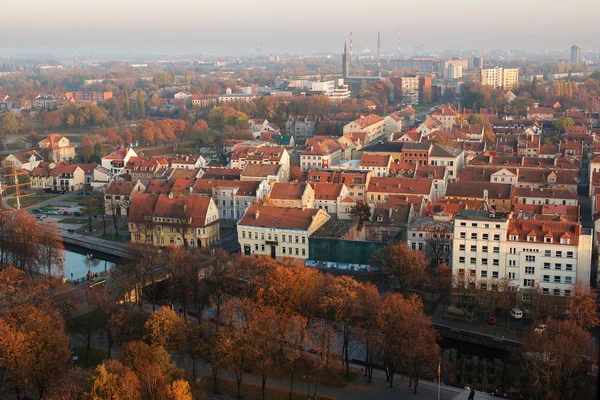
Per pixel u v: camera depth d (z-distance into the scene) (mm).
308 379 186875
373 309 195000
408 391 188625
